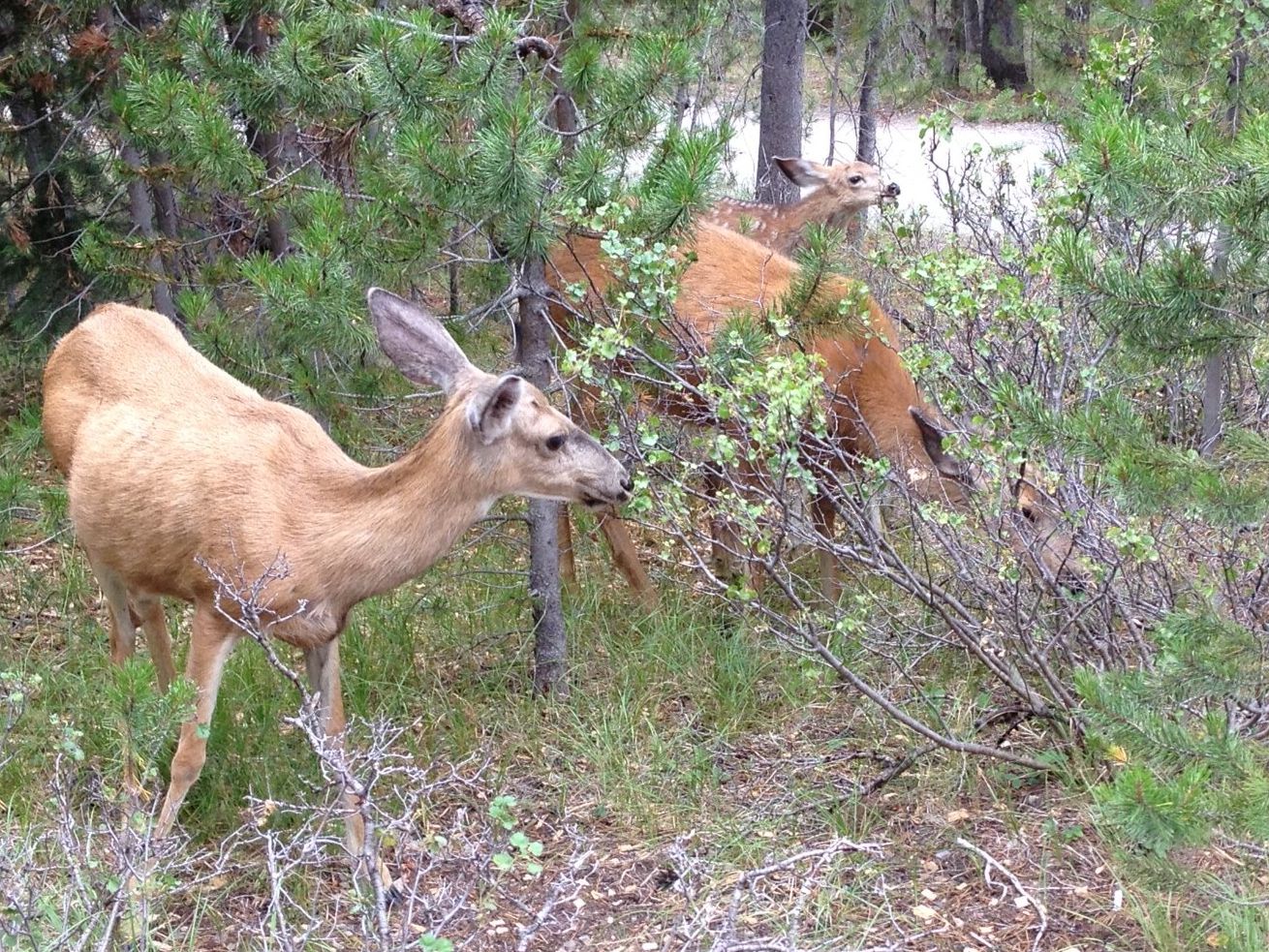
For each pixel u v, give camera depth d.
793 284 5.78
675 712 5.83
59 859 4.46
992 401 5.14
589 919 4.56
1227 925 4.08
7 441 8.59
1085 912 4.41
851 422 6.14
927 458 6.07
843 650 5.91
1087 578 5.19
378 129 5.94
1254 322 4.20
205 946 4.42
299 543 4.52
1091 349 5.80
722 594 5.41
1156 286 4.18
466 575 6.72
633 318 5.71
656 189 5.21
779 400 4.72
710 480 6.39
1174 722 4.37
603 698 5.89
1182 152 4.07
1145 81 6.99
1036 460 5.22
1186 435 7.06
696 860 4.00
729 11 12.08
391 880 4.63
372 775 4.28
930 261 5.34
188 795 5.10
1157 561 5.05
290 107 6.05
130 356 5.12
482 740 5.62
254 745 5.26
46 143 9.30
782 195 11.64
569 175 5.23
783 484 4.96
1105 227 6.67
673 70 5.24
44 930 3.94
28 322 9.66
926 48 14.59
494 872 4.54
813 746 5.55
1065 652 5.31
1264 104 6.34
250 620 4.45
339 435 6.83
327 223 5.63
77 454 5.00
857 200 10.38
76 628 6.57
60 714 5.61
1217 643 4.11
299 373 6.46
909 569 5.69
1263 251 4.03
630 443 5.23
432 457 4.50
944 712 5.54
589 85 5.32
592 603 6.65
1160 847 3.65
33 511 7.04
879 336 5.73
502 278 6.50
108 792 4.53
